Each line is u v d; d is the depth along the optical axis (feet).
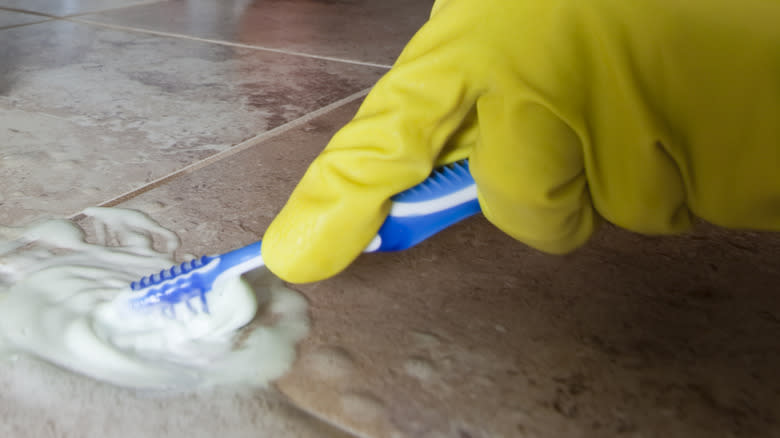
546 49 1.98
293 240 2.21
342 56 6.74
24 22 7.46
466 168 2.37
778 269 3.18
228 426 2.23
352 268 3.10
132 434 2.19
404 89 2.08
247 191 3.82
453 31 2.07
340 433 2.22
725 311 2.87
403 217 2.27
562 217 2.14
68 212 3.51
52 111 4.89
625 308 2.87
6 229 3.33
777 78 1.94
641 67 2.00
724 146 2.02
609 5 1.98
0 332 2.61
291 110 5.18
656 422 2.28
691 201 2.15
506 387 2.42
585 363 2.54
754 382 2.46
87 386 2.38
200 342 2.60
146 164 4.12
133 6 8.58
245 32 7.54
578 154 2.05
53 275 2.94
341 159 2.15
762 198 2.06
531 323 2.76
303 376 2.45
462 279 3.05
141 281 2.66
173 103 5.19
